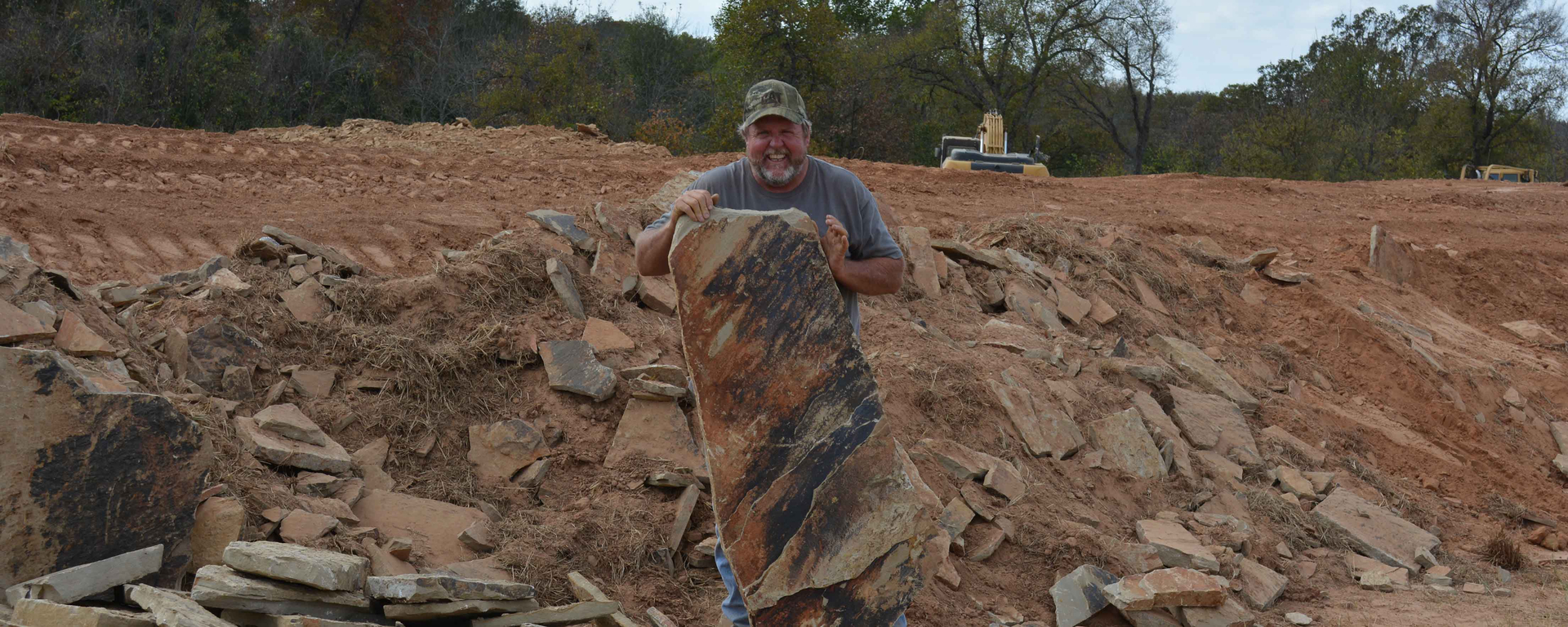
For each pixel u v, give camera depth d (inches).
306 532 160.1
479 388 218.1
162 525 146.1
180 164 430.0
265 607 126.6
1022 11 1473.9
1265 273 447.5
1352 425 350.3
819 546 115.9
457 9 1488.7
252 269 242.4
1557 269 570.9
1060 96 1631.4
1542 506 331.3
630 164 540.4
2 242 199.3
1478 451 354.6
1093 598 194.2
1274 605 223.0
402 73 1322.6
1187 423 298.7
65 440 137.9
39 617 117.0
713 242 114.7
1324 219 586.2
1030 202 546.9
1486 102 1542.8
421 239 373.7
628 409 211.2
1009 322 326.3
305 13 1312.7
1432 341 451.8
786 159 128.2
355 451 197.9
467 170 491.2
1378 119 1603.1
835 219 129.6
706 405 115.0
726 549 115.1
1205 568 218.7
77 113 860.0
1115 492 249.6
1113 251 409.1
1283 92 2176.4
